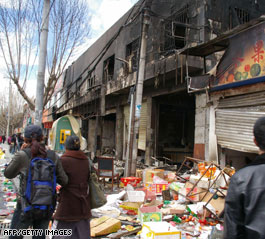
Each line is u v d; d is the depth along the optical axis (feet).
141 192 17.38
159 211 14.96
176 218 15.28
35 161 8.76
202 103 28.04
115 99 50.67
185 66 27.50
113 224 13.47
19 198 9.71
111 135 59.72
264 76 18.90
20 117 134.21
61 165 9.19
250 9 32.07
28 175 8.68
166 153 41.01
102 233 12.95
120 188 24.59
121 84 40.29
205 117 27.48
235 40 21.49
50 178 8.73
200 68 28.12
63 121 28.02
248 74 20.35
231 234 4.76
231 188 4.98
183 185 20.53
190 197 18.03
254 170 4.87
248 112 21.35
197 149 28.19
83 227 9.12
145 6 24.90
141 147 40.16
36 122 25.21
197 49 24.22
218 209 16.06
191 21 29.73
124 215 16.21
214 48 23.99
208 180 17.60
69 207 9.03
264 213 4.47
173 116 43.14
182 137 43.50
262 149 5.17
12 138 60.75
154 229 11.61
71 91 71.77
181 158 41.93
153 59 35.91
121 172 28.94
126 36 44.06
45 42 26.04
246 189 4.73
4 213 15.61
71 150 9.77
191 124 43.83
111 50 49.98
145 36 25.25
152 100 38.45
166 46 33.94
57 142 27.66
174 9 32.81
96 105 52.54
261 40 19.21
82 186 9.34
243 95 22.15
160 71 31.19
